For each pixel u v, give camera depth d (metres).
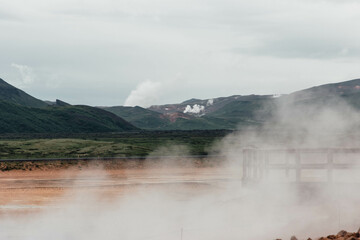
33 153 128.38
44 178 85.56
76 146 144.12
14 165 94.00
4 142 153.62
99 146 141.75
